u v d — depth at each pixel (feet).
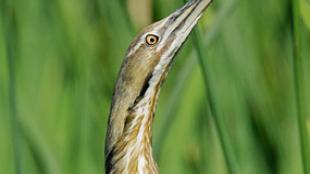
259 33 34.32
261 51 34.22
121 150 24.32
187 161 32.81
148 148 24.64
